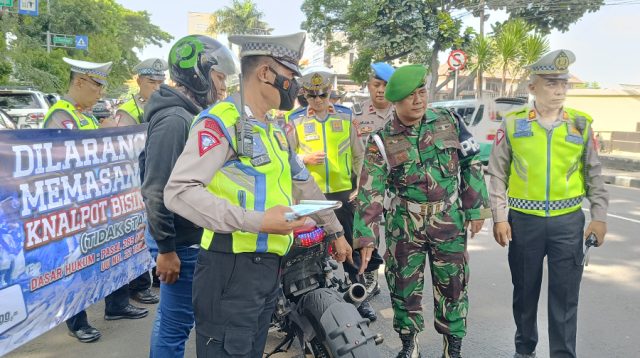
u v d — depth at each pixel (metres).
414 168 2.94
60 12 36.62
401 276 3.10
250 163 1.88
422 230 2.99
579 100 24.84
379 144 2.99
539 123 2.92
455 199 2.99
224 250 1.90
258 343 2.11
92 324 4.03
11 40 26.14
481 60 17.50
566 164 2.90
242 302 1.92
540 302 4.48
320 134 4.10
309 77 4.02
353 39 20.94
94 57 38.72
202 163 1.78
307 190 2.37
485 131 12.39
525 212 2.99
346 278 4.31
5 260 2.72
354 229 2.98
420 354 3.32
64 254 3.14
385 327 3.99
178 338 2.64
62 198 3.12
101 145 3.48
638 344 3.64
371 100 4.63
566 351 3.03
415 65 2.83
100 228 3.48
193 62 2.49
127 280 3.85
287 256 2.49
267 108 2.02
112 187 3.61
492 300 4.53
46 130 2.99
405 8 18.36
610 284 4.89
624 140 19.73
